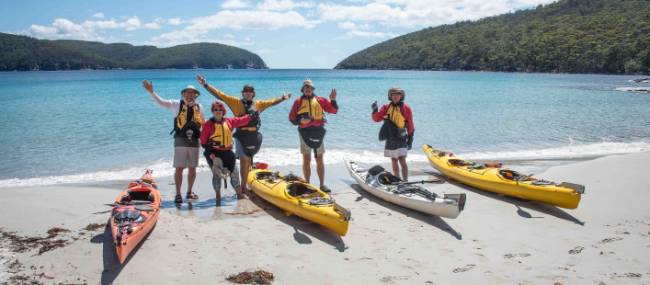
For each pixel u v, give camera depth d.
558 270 5.28
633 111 25.08
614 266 5.39
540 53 127.81
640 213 7.44
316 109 8.30
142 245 5.92
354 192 8.93
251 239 6.25
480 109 25.58
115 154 12.99
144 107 24.88
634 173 9.81
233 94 41.44
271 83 62.19
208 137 7.70
